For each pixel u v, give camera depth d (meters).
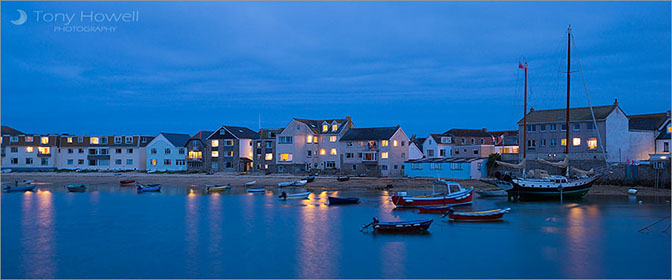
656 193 71.75
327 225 48.62
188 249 39.59
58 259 37.00
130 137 133.12
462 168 94.62
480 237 42.94
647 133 92.00
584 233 44.25
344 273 33.34
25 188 85.38
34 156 136.38
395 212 56.41
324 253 38.12
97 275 33.25
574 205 60.84
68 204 65.94
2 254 38.28
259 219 52.25
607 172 75.56
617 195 70.62
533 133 93.50
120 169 131.62
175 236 44.22
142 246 40.66
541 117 94.00
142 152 132.62
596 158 85.12
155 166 129.38
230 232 45.69
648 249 38.75
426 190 80.56
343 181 94.19
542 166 91.38
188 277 32.72
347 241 41.84
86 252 38.91
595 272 33.41
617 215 53.09
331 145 112.56
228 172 119.62
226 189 84.62
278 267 34.69
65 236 44.50
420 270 33.88
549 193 64.69
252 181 98.25
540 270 33.81
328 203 65.00
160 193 80.31
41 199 72.06
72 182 102.56
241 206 62.62
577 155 87.50
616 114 86.69
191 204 65.06
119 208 61.56
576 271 33.62
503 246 39.88
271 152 119.25
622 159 87.19
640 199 66.12
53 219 53.28
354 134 111.19
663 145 91.75
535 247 39.50
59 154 137.12
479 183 86.06
